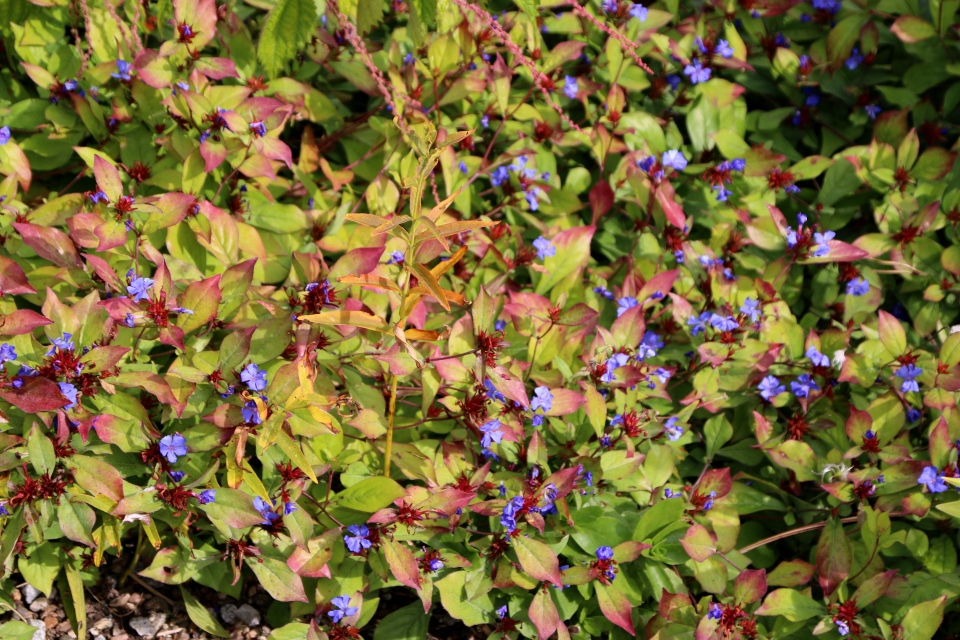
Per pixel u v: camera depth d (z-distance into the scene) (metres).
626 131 2.40
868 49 2.47
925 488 2.20
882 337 2.26
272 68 2.18
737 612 2.14
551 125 2.38
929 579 2.18
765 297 2.28
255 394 2.07
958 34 2.47
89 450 2.08
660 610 2.14
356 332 2.15
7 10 2.22
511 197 2.34
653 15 2.44
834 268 2.38
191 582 2.18
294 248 2.24
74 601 2.10
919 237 2.36
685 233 2.34
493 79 2.32
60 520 2.04
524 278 2.36
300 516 2.09
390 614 2.16
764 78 2.52
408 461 2.15
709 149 2.44
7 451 2.04
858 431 2.23
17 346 2.07
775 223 2.32
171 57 2.19
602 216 2.41
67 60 2.24
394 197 2.26
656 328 2.34
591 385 2.19
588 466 2.18
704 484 2.21
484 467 2.14
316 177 2.33
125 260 2.14
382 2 2.17
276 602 2.17
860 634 2.15
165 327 2.09
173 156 2.21
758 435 2.23
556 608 2.15
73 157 2.26
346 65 2.31
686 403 2.25
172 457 2.05
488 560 2.14
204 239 2.16
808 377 2.26
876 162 2.41
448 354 2.15
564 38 2.49
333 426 2.06
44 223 2.14
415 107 2.28
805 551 2.26
